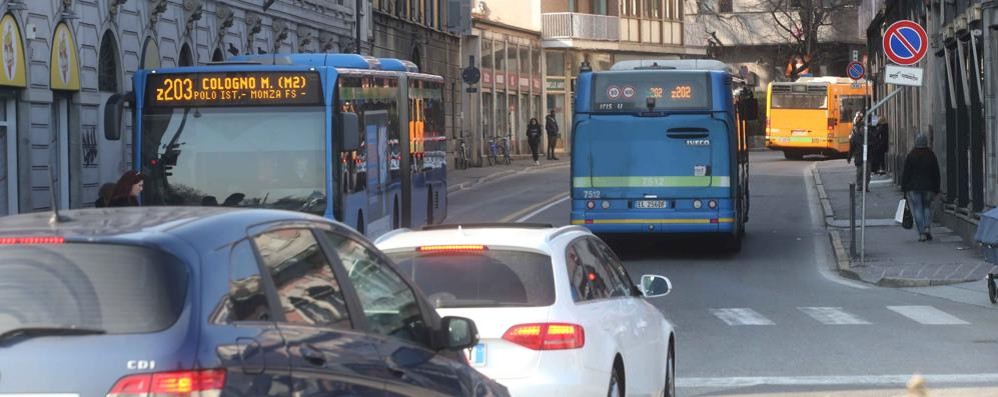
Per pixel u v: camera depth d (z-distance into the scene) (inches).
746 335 836.6
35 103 1322.6
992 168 1289.4
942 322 886.4
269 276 280.1
